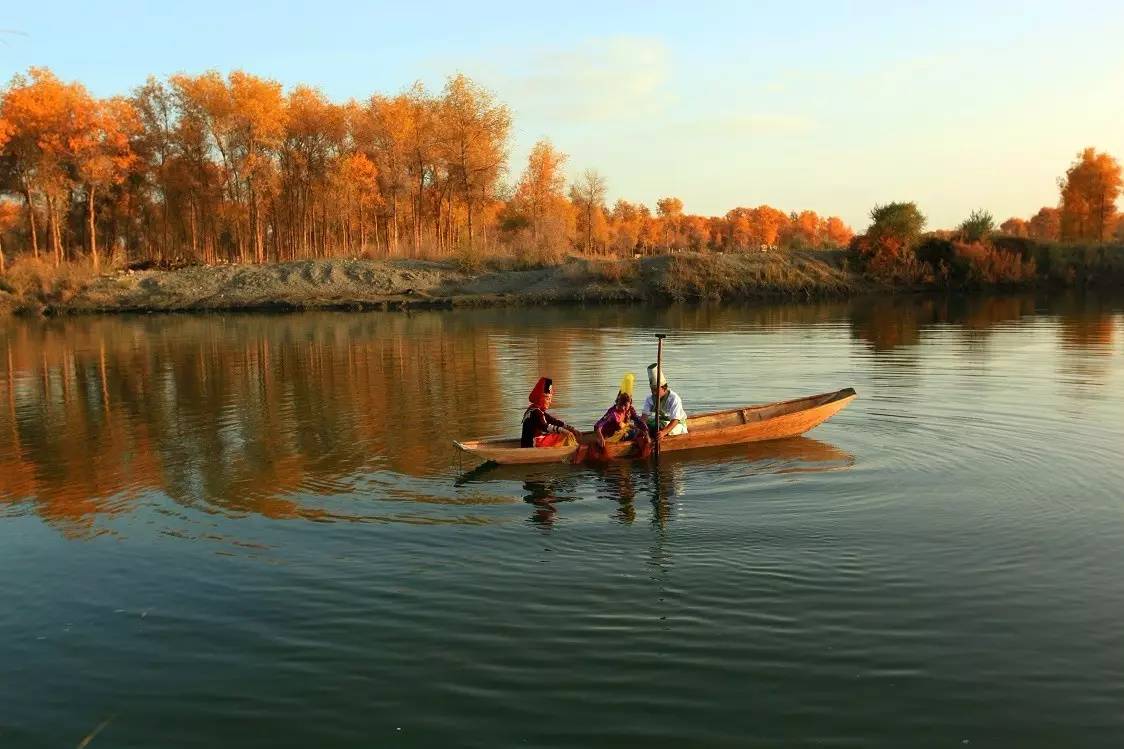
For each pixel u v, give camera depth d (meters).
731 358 21.66
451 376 19.42
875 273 51.12
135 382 20.02
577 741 4.98
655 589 7.00
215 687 5.72
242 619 6.70
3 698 5.67
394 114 57.88
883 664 5.76
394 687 5.64
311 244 66.19
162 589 7.32
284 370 21.41
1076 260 52.91
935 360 20.44
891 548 7.78
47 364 24.33
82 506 9.76
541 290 47.88
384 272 50.50
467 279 50.53
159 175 58.12
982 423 12.84
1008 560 7.46
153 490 10.30
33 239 53.56
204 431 13.73
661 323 33.88
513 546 8.04
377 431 13.32
